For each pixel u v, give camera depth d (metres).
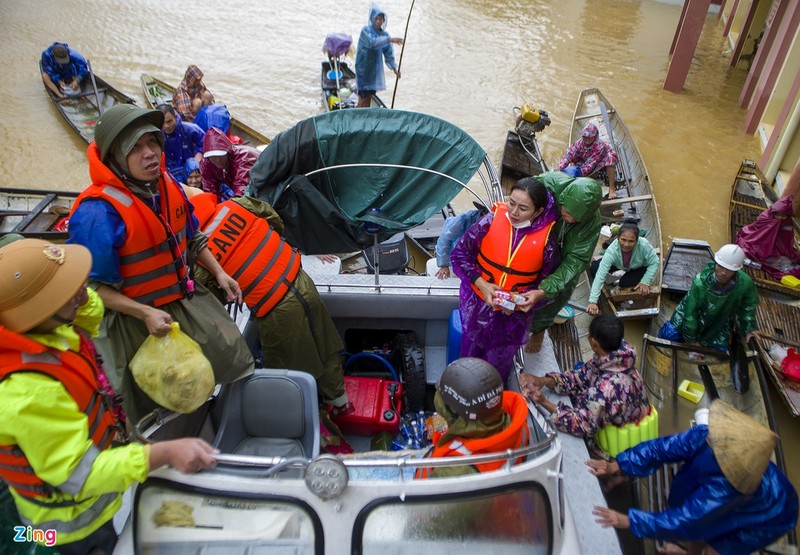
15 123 9.36
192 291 2.76
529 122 8.63
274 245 3.24
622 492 3.64
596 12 16.64
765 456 2.54
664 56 14.38
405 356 3.80
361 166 3.89
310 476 1.93
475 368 2.29
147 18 13.42
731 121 11.70
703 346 5.59
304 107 10.81
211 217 3.17
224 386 3.00
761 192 8.61
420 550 2.09
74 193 6.64
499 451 2.28
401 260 5.85
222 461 1.96
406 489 2.04
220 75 11.54
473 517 2.13
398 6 15.48
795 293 6.68
